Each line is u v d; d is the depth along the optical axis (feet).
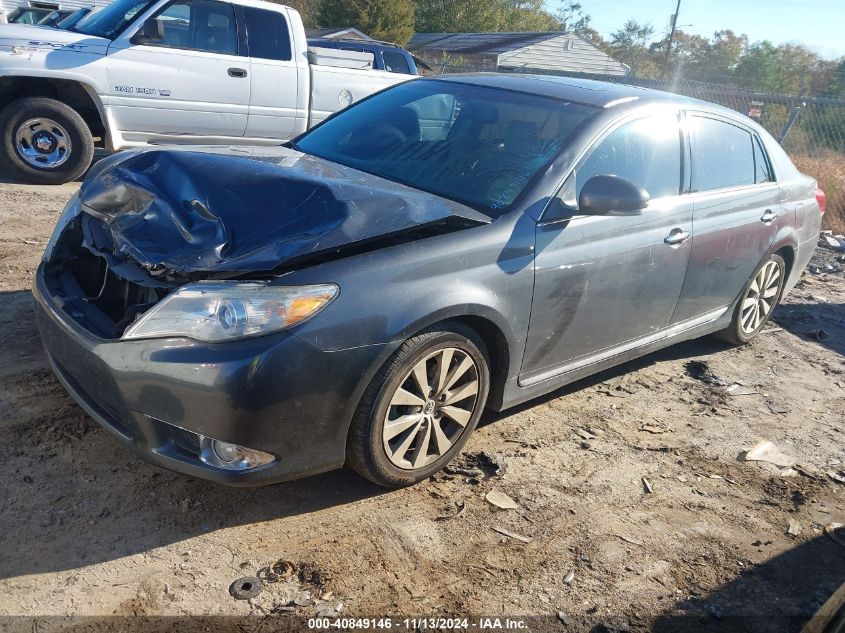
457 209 10.61
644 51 251.19
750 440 13.66
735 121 15.72
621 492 11.34
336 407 9.03
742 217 15.28
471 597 8.77
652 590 9.34
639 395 14.94
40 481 9.61
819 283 25.79
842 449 13.78
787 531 10.94
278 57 27.17
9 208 21.58
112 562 8.51
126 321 8.87
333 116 14.67
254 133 27.55
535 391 12.03
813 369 17.70
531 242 10.79
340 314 8.77
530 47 128.57
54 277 10.68
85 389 9.20
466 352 10.36
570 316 11.75
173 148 11.58
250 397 8.31
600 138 12.14
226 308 8.32
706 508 11.26
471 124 12.76
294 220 9.21
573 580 9.30
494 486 10.99
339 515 9.89
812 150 41.50
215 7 25.88
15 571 8.18
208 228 9.14
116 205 10.26
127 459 10.32
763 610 9.24
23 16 34.40
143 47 24.75
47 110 24.45
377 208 9.57
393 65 48.03
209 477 8.68
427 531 9.80
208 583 8.40
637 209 10.83
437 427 10.49
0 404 11.09
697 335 15.88
